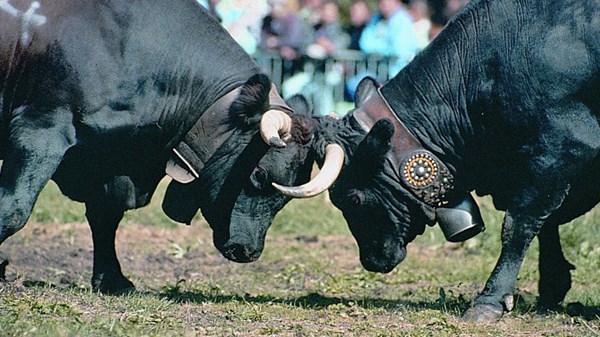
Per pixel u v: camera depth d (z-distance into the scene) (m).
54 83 21.06
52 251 28.92
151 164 22.36
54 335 18.11
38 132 21.09
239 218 22.20
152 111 21.70
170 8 21.92
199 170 22.16
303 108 22.48
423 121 21.95
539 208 21.38
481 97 21.59
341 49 41.72
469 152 21.97
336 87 40.53
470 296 24.34
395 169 21.88
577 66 20.81
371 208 22.12
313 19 41.22
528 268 27.80
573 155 21.03
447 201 22.16
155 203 34.31
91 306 20.72
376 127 21.42
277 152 21.83
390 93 22.16
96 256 23.56
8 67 21.12
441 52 21.94
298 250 30.41
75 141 21.28
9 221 20.86
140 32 21.56
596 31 20.72
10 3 21.14
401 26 40.75
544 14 21.11
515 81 21.20
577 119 20.98
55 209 33.12
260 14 39.88
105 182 22.56
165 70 21.73
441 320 21.00
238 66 22.19
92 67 21.16
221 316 20.80
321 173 21.27
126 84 21.41
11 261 27.50
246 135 22.00
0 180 21.08
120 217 23.56
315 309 22.12
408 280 26.55
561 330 20.86
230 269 27.98
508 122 21.39
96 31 21.28
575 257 29.05
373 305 22.81
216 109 22.00
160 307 21.14
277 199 22.22
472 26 21.73
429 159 21.89
